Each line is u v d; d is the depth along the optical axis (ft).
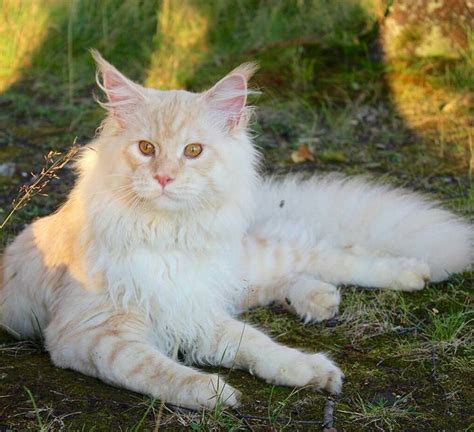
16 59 7.44
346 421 3.83
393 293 4.74
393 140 6.29
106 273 4.17
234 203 4.27
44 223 4.60
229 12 7.64
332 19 7.29
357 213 5.17
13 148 6.26
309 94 6.76
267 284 4.77
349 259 4.84
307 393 4.00
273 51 7.14
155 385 3.89
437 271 4.90
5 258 4.72
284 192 5.24
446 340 4.31
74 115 6.70
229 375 4.11
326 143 6.29
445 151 6.13
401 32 6.81
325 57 7.01
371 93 6.71
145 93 4.23
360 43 6.99
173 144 4.12
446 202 5.52
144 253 4.18
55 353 4.15
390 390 4.03
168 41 7.40
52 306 4.39
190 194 4.11
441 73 6.73
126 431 3.70
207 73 7.04
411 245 5.04
